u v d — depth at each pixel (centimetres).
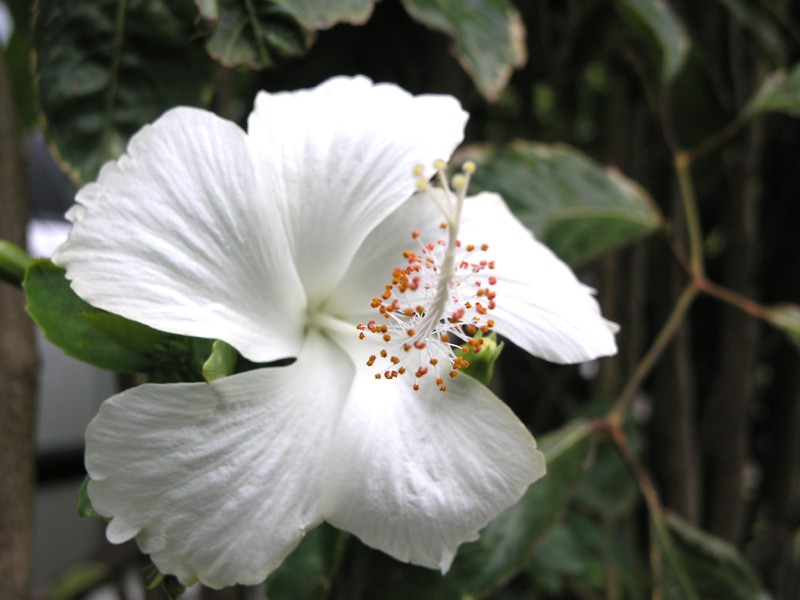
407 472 15
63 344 15
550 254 18
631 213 26
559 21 31
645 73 29
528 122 41
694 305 41
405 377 16
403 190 17
